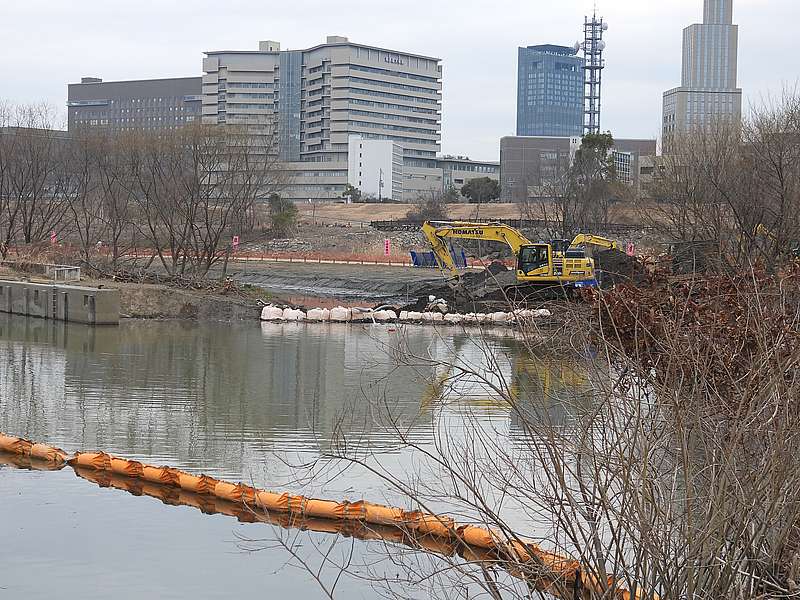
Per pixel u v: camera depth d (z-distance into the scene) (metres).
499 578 10.62
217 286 47.53
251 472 15.35
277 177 70.06
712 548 7.09
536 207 92.19
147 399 21.75
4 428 18.22
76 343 32.38
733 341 10.02
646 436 7.48
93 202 66.06
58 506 13.68
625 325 11.37
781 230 26.02
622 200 71.75
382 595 10.24
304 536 12.58
